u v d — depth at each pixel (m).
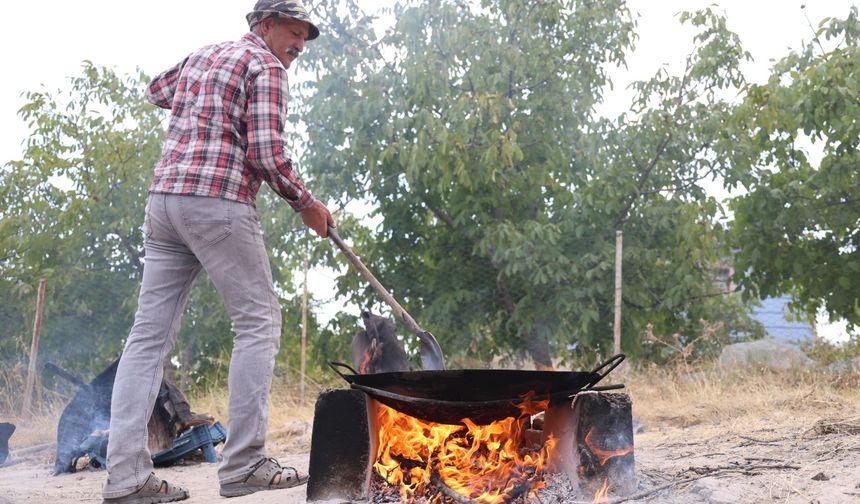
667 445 3.62
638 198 8.53
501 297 8.74
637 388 6.35
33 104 10.05
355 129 8.79
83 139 10.16
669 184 8.75
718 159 8.45
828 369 6.88
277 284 9.19
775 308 14.45
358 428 2.42
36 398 7.96
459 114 8.27
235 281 2.77
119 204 9.40
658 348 8.45
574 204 8.68
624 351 8.26
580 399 2.40
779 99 7.22
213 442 4.41
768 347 7.57
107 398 4.56
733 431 3.90
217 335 9.11
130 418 2.71
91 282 9.32
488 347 8.84
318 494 2.41
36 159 9.97
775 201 7.59
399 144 8.20
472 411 2.38
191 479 3.70
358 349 3.23
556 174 8.98
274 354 2.85
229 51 2.81
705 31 8.74
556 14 8.88
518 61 8.62
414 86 8.41
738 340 9.85
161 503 2.73
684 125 8.64
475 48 8.73
